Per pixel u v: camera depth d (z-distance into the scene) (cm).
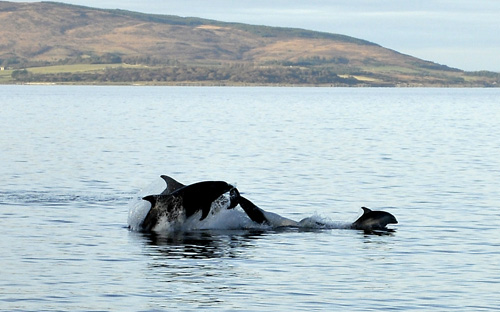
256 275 3175
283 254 3578
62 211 4603
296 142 9881
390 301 2828
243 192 5466
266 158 7812
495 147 9412
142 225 4191
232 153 8319
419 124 14575
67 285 2984
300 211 4750
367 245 3784
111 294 2877
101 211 4638
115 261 3394
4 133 10881
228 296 2872
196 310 2709
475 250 3653
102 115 16838
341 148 9056
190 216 4247
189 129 12306
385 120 16012
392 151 8744
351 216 4616
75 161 7375
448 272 3238
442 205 4959
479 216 4553
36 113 17250
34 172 6462
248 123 14250
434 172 6725
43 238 3834
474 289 2986
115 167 6931
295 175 6419
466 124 14712
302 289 2972
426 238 3944
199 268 3284
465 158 8012
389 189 5662
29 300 2788
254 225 4312
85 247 3662
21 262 3322
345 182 6019
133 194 5312
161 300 2814
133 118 15738
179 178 6222
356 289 2977
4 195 5159
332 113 19275
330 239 3944
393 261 3434
